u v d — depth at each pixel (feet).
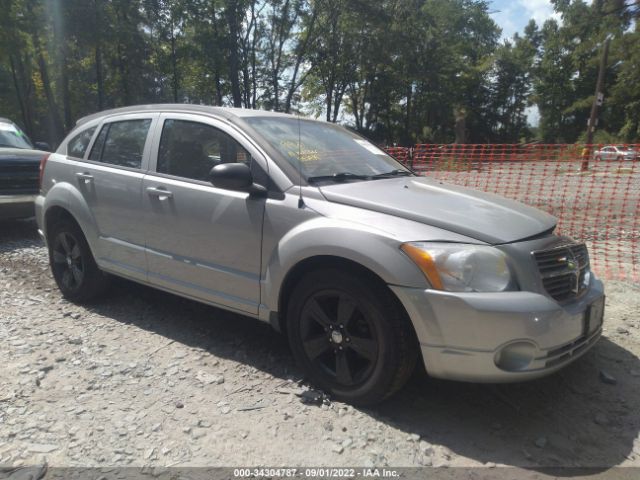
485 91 191.11
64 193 14.84
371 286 9.18
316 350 10.19
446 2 138.82
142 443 8.69
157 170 12.91
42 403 9.85
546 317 8.57
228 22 92.73
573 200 35.19
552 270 9.24
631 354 12.14
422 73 130.41
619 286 16.87
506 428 9.30
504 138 196.44
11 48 66.44
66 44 75.61
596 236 24.35
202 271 11.80
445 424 9.38
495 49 190.08
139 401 9.98
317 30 102.27
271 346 12.51
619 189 39.04
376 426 9.25
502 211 10.32
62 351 12.10
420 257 8.76
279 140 11.76
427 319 8.65
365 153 13.48
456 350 8.61
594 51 157.38
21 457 8.27
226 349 12.33
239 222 11.01
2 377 10.80
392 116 157.17
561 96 178.29
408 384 10.78
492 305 8.38
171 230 12.28
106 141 14.58
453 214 9.64
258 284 10.83
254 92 104.17
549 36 190.90
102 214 13.91
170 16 88.84
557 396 10.38
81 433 8.93
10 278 17.74
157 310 14.80
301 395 10.17
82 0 70.69
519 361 8.65
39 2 67.87
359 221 9.57
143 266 13.12
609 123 164.76
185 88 108.37
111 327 13.58
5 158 22.90
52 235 15.69
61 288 15.56
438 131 178.19
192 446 8.63
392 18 99.04
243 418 9.45
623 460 8.45
